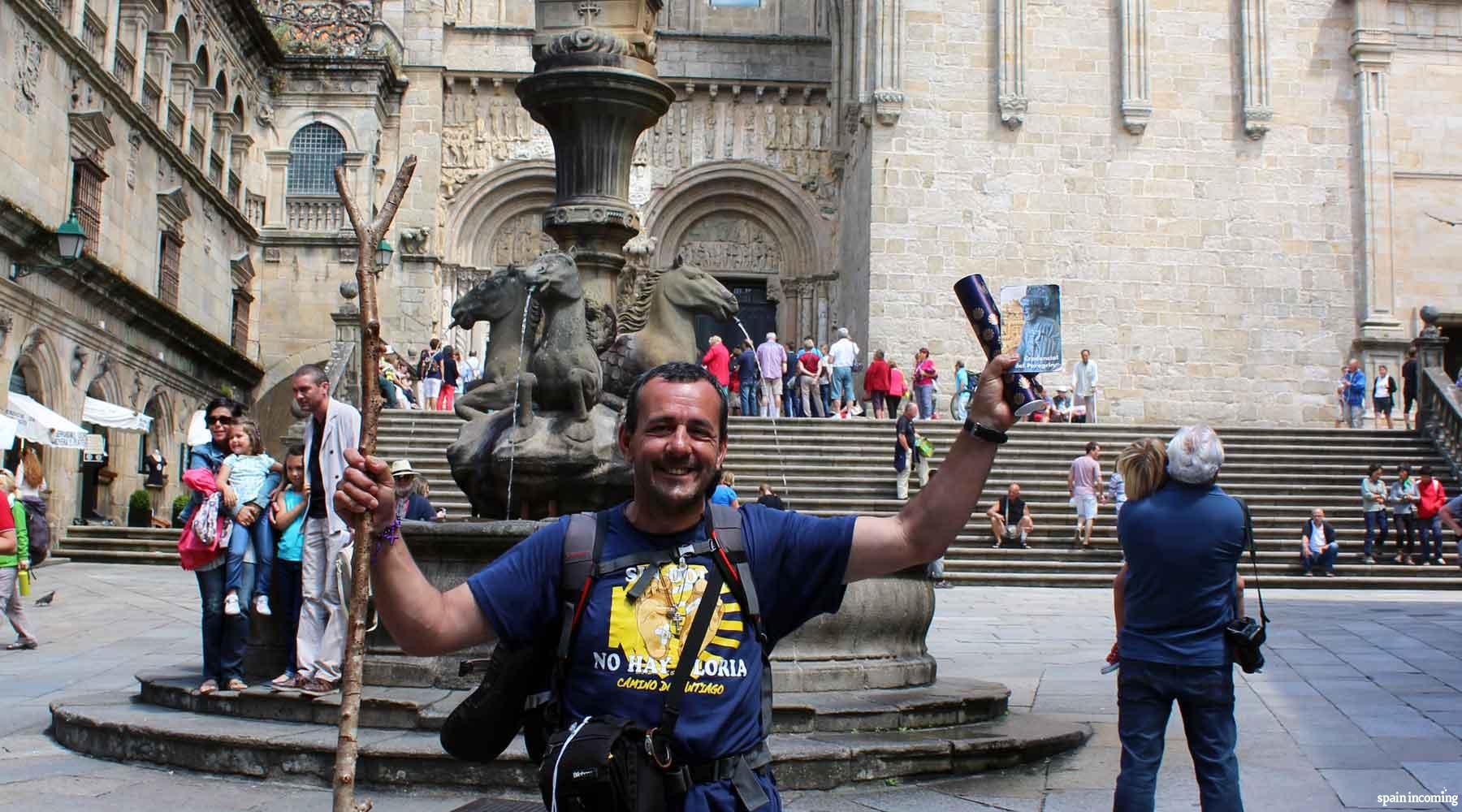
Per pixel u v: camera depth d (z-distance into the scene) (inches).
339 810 122.8
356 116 1330.0
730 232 1396.4
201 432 500.1
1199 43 1199.6
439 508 713.0
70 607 583.8
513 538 295.6
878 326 1150.3
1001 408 110.3
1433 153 1204.5
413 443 868.6
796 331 1373.0
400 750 246.4
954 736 275.7
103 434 970.7
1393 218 1195.3
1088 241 1173.1
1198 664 188.7
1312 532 765.3
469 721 114.8
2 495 456.8
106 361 938.7
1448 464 912.9
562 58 398.9
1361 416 1098.1
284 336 1326.3
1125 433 937.5
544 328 356.2
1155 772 190.4
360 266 126.2
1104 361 1165.1
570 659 111.4
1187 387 1170.0
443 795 243.8
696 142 1373.0
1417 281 1194.6
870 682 309.7
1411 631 512.4
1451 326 1211.9
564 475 345.7
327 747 252.8
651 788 104.9
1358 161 1199.6
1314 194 1195.3
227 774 260.4
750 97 1378.0
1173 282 1177.4
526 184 1368.1
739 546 113.8
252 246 1318.9
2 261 760.3
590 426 351.3
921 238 1160.2
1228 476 890.1
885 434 908.0
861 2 1188.5
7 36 770.8
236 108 1279.5
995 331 113.0
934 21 1178.0
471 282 1359.5
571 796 104.7
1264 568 770.2
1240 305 1180.5
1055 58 1188.5
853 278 1254.9
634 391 117.0
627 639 110.3
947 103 1173.7
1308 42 1208.2
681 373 115.7
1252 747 293.7
